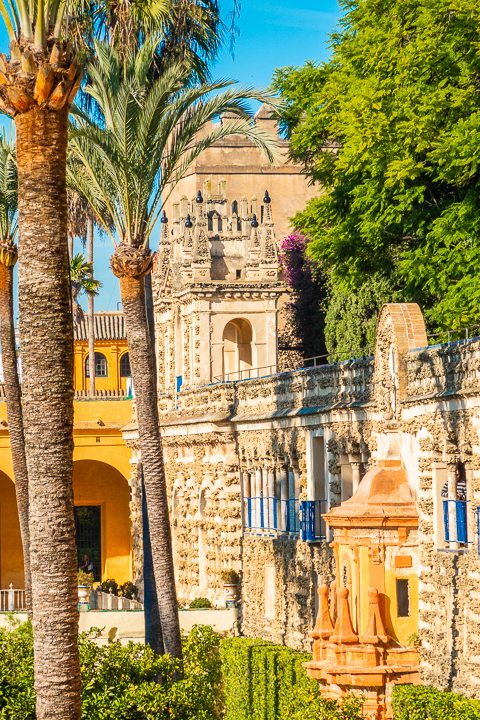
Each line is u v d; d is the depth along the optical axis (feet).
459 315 217.77
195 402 355.36
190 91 210.18
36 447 125.70
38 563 125.80
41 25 121.08
